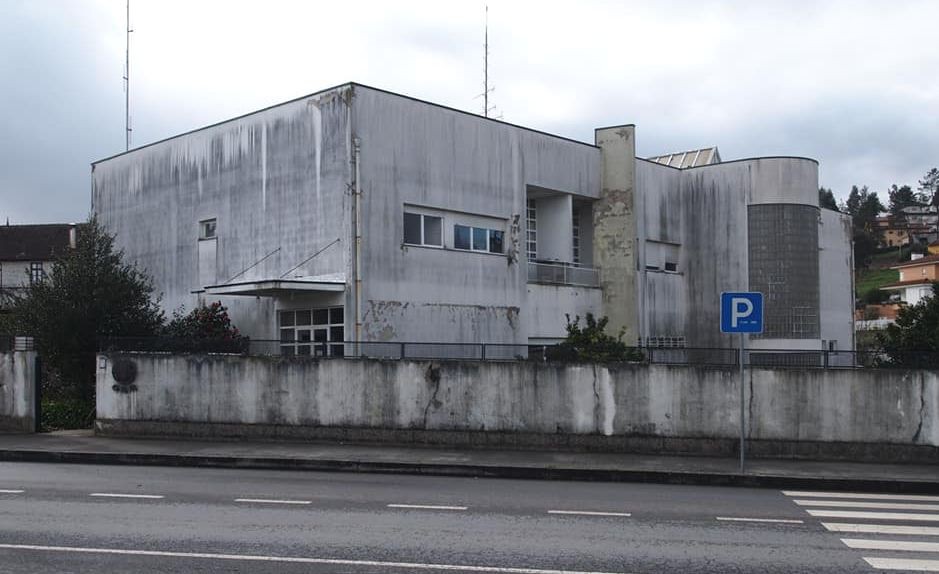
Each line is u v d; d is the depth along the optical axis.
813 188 31.34
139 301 22.03
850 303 40.69
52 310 20.53
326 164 21.97
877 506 11.26
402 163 22.53
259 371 17.02
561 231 28.17
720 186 31.83
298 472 14.27
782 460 14.89
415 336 22.47
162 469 14.51
